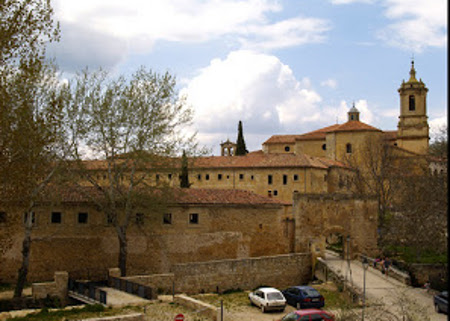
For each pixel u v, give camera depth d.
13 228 36.44
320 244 50.38
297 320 25.47
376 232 55.28
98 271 42.06
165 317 26.55
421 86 98.19
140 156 39.66
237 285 41.44
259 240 48.12
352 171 86.19
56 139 33.59
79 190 41.72
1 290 36.75
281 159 85.25
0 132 27.84
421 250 53.47
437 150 59.19
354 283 40.31
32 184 31.67
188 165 43.53
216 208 46.41
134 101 39.91
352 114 111.50
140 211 43.25
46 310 27.05
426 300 36.03
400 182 68.88
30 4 27.81
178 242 44.56
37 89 31.66
